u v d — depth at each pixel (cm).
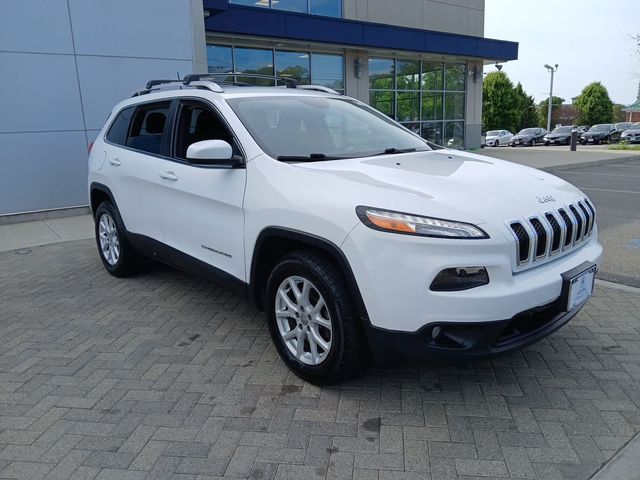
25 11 829
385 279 271
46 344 397
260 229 334
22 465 262
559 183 352
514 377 332
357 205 285
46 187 887
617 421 285
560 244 302
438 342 274
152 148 464
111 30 903
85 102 900
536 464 254
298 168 330
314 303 321
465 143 2323
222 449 270
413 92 2072
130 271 545
